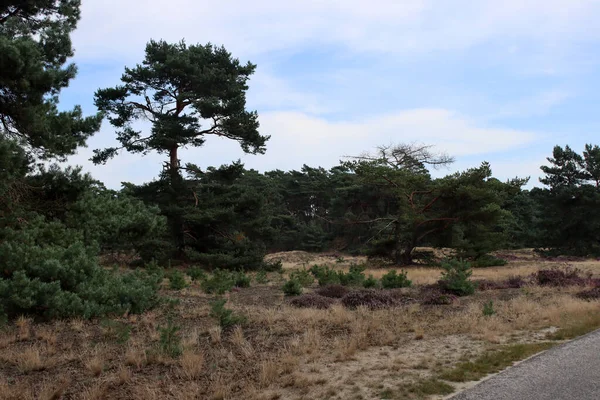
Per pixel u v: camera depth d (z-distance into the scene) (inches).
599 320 340.5
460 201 1237.7
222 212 1164.5
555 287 571.8
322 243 2721.5
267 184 2994.6
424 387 209.6
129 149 1179.9
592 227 1712.6
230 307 456.1
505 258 1558.8
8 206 414.9
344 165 1363.2
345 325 357.4
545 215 1903.3
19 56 381.7
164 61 1184.2
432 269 1110.4
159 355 273.1
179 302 479.5
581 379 206.7
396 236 1350.9
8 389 221.0
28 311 383.2
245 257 1163.9
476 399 189.9
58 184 449.1
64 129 431.2
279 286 709.9
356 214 2600.9
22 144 404.8
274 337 323.6
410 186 1306.6
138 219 504.7
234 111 1185.4
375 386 216.1
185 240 1250.6
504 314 392.2
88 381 238.4
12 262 378.6
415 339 313.6
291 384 224.4
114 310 406.0
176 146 1183.6
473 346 287.3
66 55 488.7
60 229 436.5
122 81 1155.9
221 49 1250.0
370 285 661.9
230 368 253.4
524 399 186.5
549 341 292.2
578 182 1830.7
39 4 508.7
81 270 417.7
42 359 274.2
